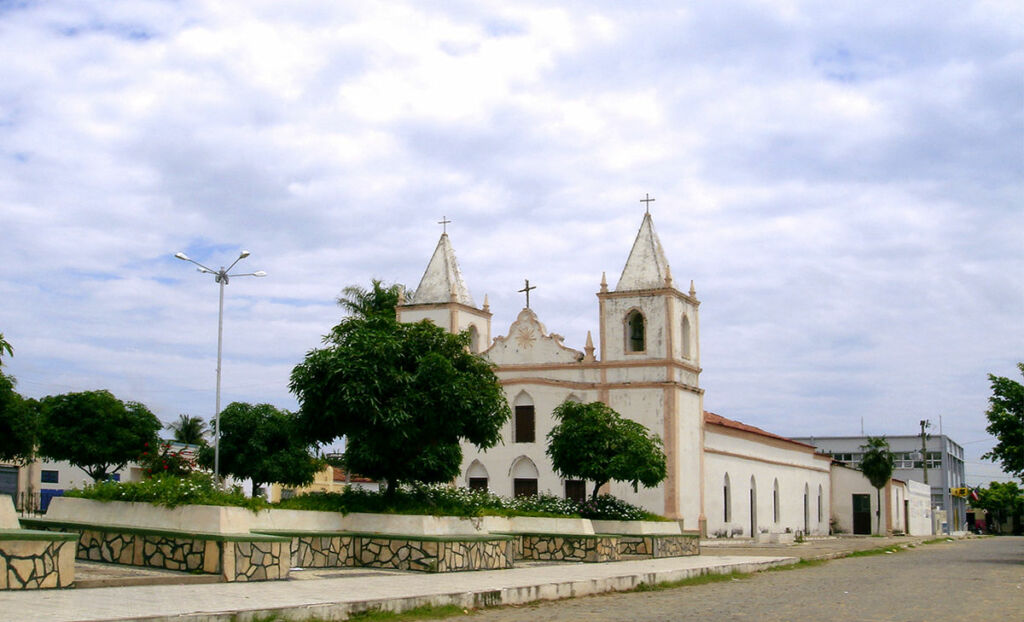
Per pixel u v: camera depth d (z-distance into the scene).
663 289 54.00
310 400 25.94
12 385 44.06
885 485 85.31
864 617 17.62
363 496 25.75
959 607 19.55
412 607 16.98
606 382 54.41
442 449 28.22
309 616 14.91
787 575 29.31
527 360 56.34
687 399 55.19
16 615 12.53
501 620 16.84
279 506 22.78
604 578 22.56
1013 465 37.97
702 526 55.34
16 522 16.53
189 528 19.27
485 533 26.86
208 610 13.70
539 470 54.53
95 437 55.06
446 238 59.22
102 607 13.55
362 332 26.39
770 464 70.12
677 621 16.81
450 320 56.28
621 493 53.31
